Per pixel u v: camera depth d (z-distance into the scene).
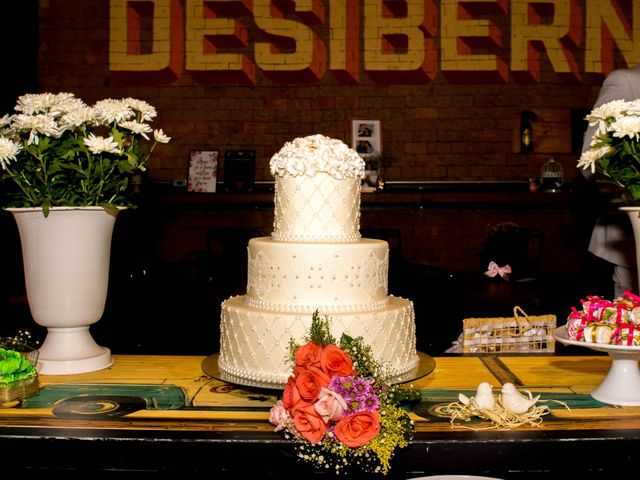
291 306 1.71
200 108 5.67
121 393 1.71
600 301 1.62
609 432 1.44
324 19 5.62
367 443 1.36
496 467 1.42
